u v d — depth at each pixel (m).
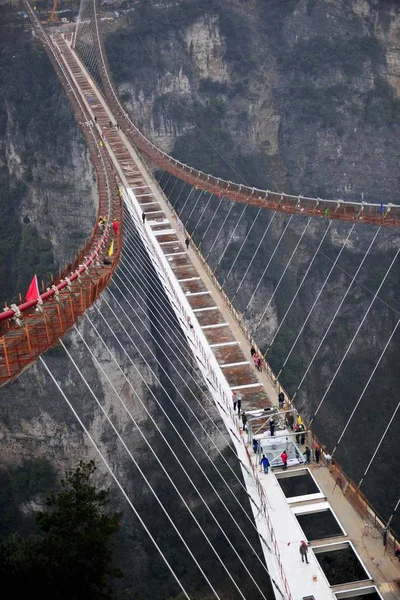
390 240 157.25
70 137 153.88
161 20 181.00
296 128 177.88
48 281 150.38
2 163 163.62
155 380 120.50
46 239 155.62
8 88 169.25
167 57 179.75
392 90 181.75
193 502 105.88
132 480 113.12
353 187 177.38
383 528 49.94
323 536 50.38
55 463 119.50
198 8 180.88
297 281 156.62
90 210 151.62
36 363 118.12
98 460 117.19
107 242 77.44
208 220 147.00
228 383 67.62
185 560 97.06
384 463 119.06
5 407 119.88
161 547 100.12
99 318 119.25
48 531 53.56
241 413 62.25
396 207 78.62
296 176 177.50
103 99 162.12
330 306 154.12
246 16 183.88
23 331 48.97
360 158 176.75
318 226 158.25
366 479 117.00
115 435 118.31
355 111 177.12
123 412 118.81
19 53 176.00
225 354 72.31
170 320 107.06
